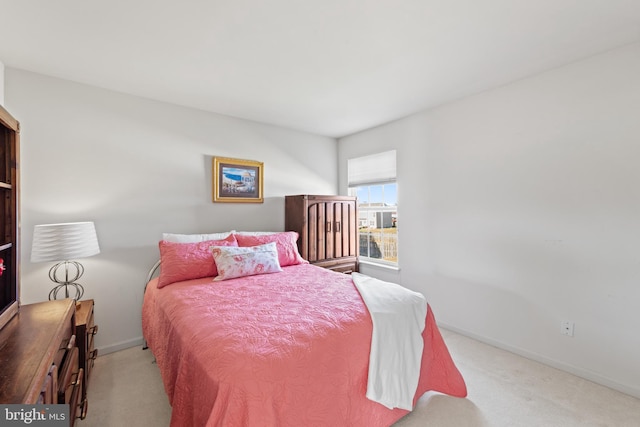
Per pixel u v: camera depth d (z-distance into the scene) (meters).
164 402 1.86
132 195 2.64
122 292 2.58
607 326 2.01
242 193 3.33
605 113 2.01
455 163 2.88
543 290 2.31
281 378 1.17
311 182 3.99
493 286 2.61
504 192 2.53
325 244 3.54
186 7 1.53
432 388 1.84
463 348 2.57
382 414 1.49
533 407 1.80
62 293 2.32
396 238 3.53
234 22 1.67
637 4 1.52
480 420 1.69
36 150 2.22
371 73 2.30
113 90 2.56
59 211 2.31
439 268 3.04
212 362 1.18
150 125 2.75
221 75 2.32
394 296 1.86
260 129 3.51
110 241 2.53
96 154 2.48
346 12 1.59
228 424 1.05
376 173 3.73
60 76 2.30
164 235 2.68
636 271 1.90
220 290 2.06
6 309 1.31
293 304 1.75
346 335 1.44
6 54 1.97
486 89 2.61
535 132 2.34
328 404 1.29
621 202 1.96
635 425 1.64
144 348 2.58
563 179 2.20
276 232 3.39
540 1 1.50
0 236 1.39
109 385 2.03
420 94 2.71
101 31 1.74
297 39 1.84
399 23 1.68
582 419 1.69
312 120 3.44
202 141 3.06
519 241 2.45
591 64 2.06
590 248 2.08
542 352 2.32
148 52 1.97
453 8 1.56
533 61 2.13
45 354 1.03
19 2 1.47
